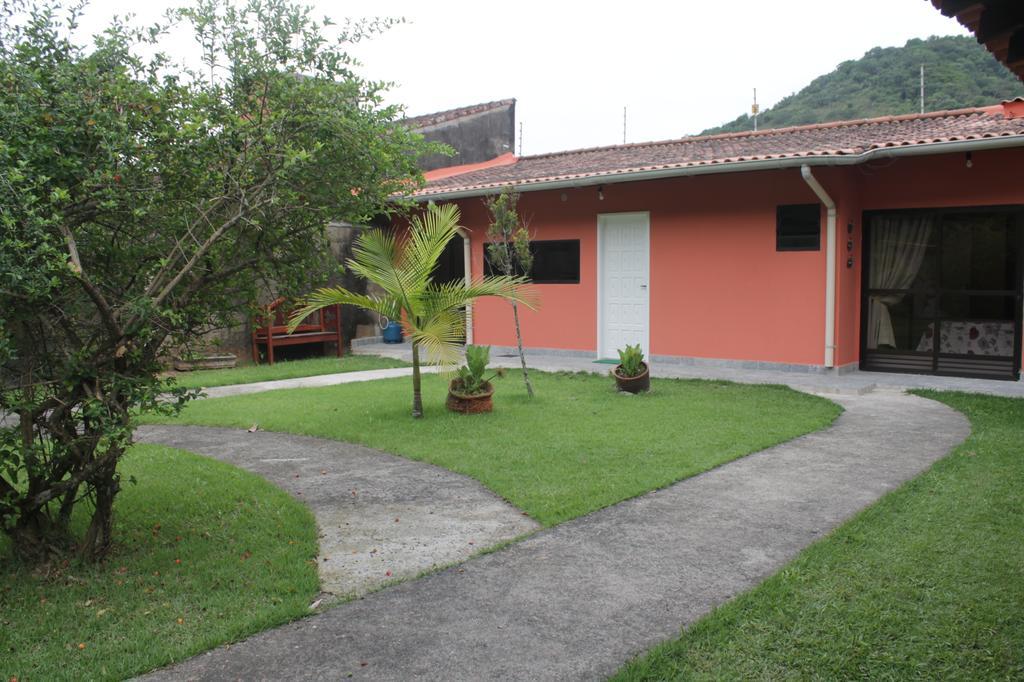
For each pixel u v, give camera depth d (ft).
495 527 15.58
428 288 26.55
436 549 14.44
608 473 19.07
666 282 39.88
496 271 46.29
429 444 22.34
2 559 13.71
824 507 16.57
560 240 43.68
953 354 34.35
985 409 26.40
